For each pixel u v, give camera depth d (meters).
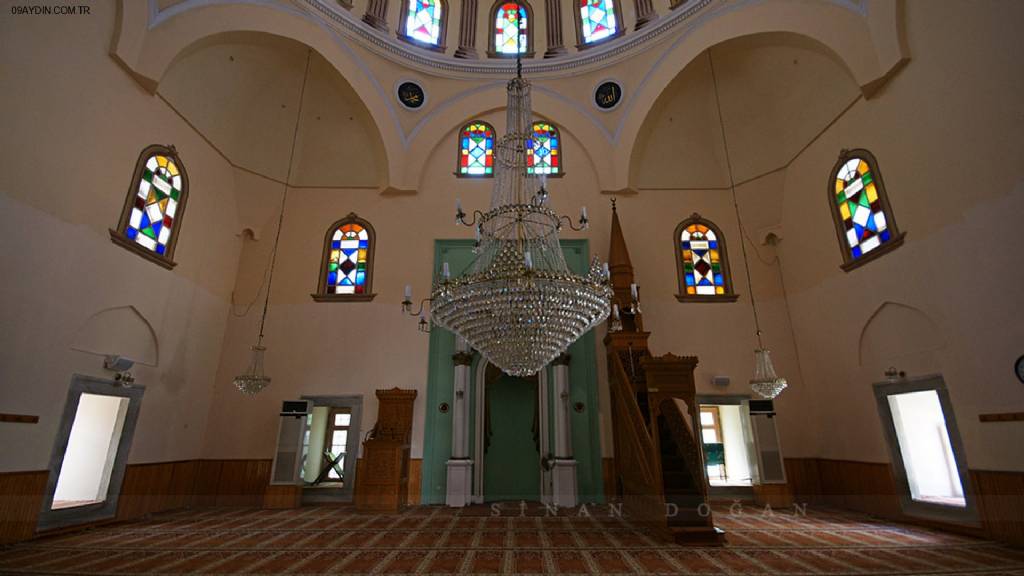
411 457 7.75
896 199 6.15
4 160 4.63
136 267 6.32
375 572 3.95
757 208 8.85
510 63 9.73
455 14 9.93
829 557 4.43
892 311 6.31
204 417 7.79
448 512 6.93
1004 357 4.82
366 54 8.95
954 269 5.35
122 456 6.15
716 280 8.77
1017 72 4.65
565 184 9.26
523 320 4.12
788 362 8.20
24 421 4.83
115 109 5.93
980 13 4.97
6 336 4.64
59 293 5.20
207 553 4.53
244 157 8.55
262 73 8.16
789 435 7.89
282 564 4.17
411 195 9.16
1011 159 4.71
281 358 8.20
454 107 9.59
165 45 6.37
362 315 8.43
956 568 4.02
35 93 4.92
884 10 5.99
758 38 7.66
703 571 3.99
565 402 7.83
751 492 7.82
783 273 8.58
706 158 9.26
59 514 5.30
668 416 6.90
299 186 9.13
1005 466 4.84
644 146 9.27
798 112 7.95
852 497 7.05
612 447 7.80
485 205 9.13
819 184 7.70
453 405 7.99
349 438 7.87
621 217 9.07
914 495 6.12
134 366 6.35
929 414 6.80
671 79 8.62
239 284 8.54
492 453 8.63
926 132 5.66
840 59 6.59
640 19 9.21
